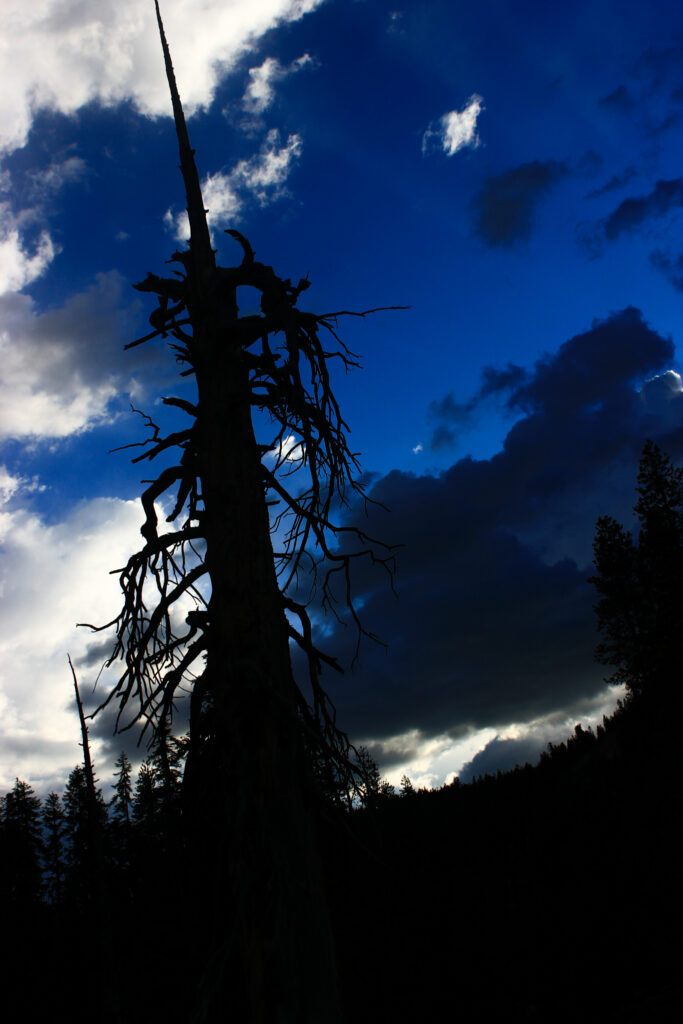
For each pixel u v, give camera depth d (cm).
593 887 2106
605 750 3853
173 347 771
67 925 2725
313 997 480
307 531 731
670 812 2514
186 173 855
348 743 672
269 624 605
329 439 745
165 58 929
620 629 4628
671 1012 1397
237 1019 543
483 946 1716
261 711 559
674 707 3531
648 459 4709
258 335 733
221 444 679
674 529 4453
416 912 1741
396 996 1441
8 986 2377
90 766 1747
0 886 3250
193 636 680
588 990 1583
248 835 528
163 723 664
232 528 638
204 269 779
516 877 2288
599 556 4809
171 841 656
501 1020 1501
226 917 558
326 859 645
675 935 1736
